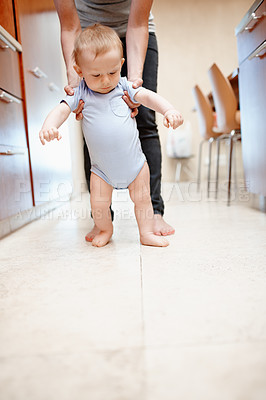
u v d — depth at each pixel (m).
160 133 4.85
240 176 4.58
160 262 1.00
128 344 0.56
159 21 4.77
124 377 0.48
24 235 1.52
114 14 1.33
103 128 1.10
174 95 4.85
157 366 0.50
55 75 2.46
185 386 0.45
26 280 0.90
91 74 1.03
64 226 1.71
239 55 2.02
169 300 0.72
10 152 1.53
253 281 0.82
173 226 1.54
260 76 1.70
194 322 0.62
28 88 1.82
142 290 0.79
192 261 0.99
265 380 0.46
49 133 0.97
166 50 4.80
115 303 0.72
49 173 2.16
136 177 1.16
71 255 1.12
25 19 1.83
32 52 1.93
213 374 0.48
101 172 1.17
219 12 4.75
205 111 2.85
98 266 0.98
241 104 2.04
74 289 0.81
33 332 0.62
